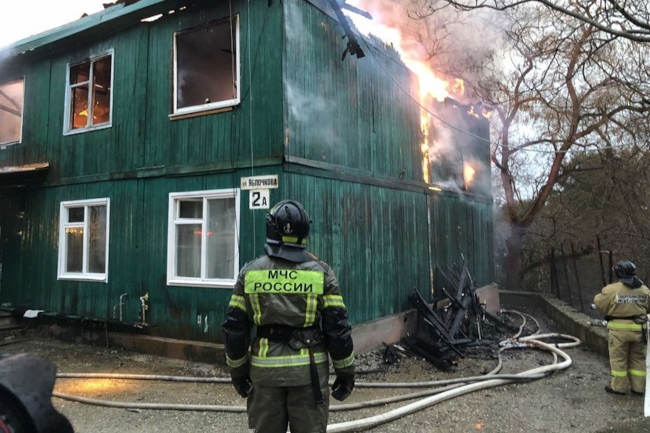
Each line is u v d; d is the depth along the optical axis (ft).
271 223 8.77
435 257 34.40
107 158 27.48
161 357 23.58
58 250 29.35
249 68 22.41
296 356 8.10
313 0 23.77
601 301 18.89
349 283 24.75
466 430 14.67
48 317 28.89
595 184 52.37
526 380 19.98
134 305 25.31
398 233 30.01
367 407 16.37
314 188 22.85
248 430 14.49
